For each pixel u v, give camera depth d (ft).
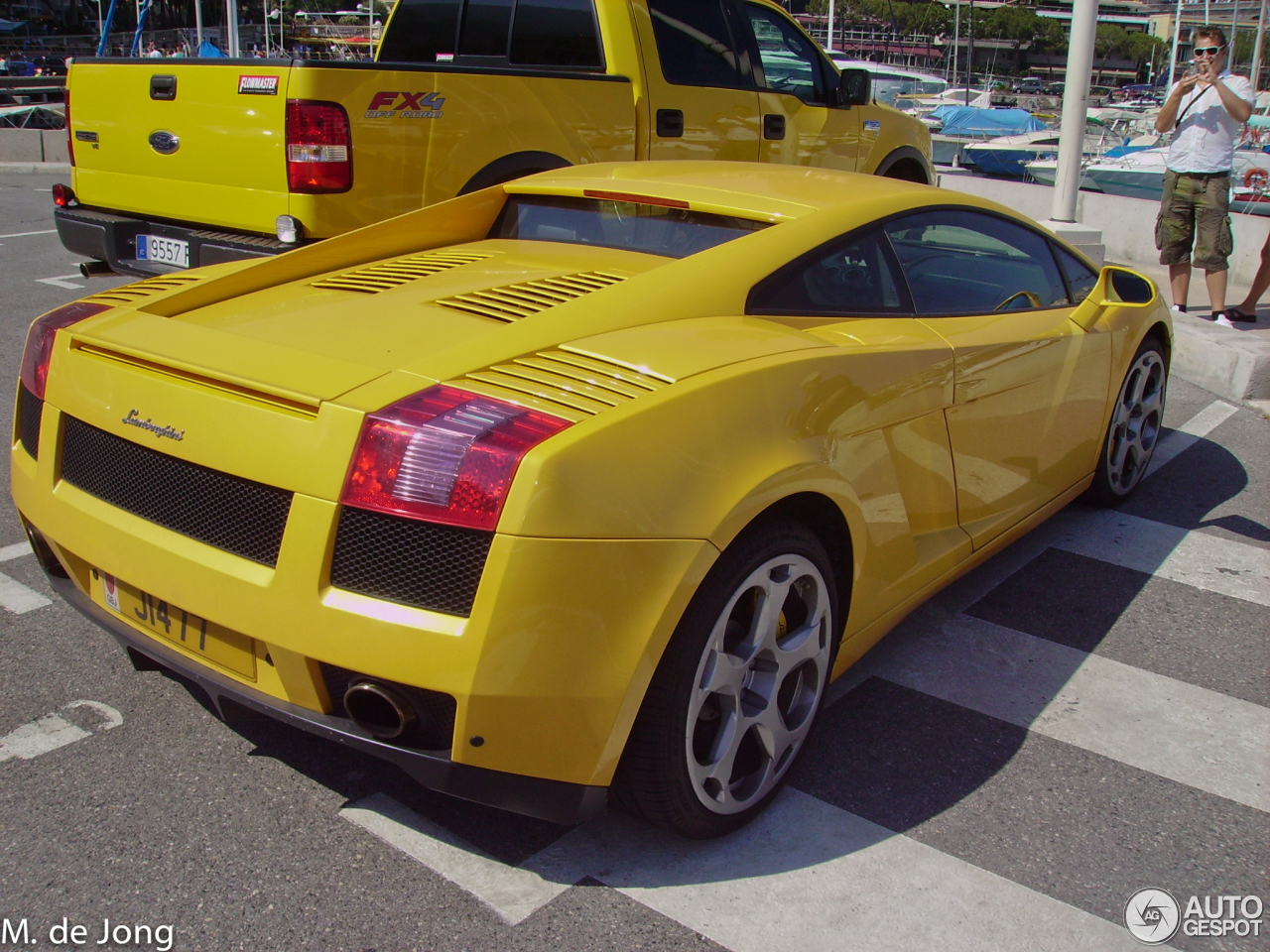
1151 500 14.84
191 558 6.79
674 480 6.50
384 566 6.19
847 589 8.40
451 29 21.08
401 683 6.13
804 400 7.57
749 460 6.97
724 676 7.03
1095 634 10.93
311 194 14.78
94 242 17.29
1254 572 12.56
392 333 7.50
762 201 9.77
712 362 7.24
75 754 8.22
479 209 11.14
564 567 6.03
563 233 10.62
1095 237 31.78
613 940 6.61
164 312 8.46
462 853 7.32
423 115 15.72
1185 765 8.73
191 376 7.04
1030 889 7.21
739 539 6.97
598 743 6.44
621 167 11.50
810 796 8.11
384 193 15.52
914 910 6.97
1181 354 21.71
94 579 7.91
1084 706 9.56
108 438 7.45
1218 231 23.17
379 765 8.26
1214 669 10.30
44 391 8.00
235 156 15.26
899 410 8.59
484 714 6.09
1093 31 30.55
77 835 7.34
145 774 8.02
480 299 8.36
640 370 6.98
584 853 7.38
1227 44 22.75
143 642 7.46
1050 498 12.10
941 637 10.75
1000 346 10.04
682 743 6.81
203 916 6.67
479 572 6.01
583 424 6.28
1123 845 7.71
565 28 19.34
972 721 9.25
